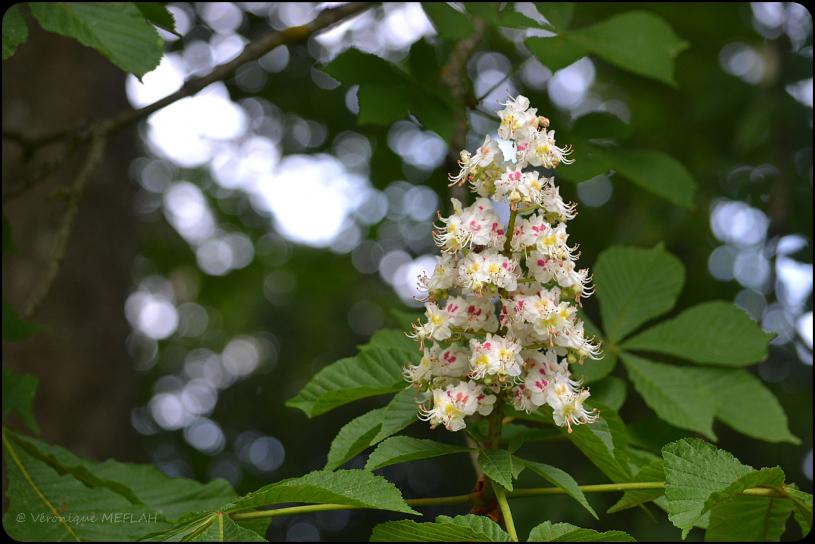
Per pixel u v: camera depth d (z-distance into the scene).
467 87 3.66
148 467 3.13
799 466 6.68
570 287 2.11
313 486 1.86
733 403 3.02
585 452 2.28
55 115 5.75
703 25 6.89
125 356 6.06
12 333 3.37
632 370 3.04
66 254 5.68
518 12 3.20
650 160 3.42
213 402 12.70
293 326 11.48
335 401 2.46
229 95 7.78
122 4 2.60
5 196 3.71
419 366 2.16
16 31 2.47
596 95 8.56
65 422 5.44
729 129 6.86
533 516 5.15
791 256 6.07
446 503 2.22
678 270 3.25
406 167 7.49
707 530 2.32
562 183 7.07
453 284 2.13
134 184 6.64
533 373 2.11
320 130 8.91
